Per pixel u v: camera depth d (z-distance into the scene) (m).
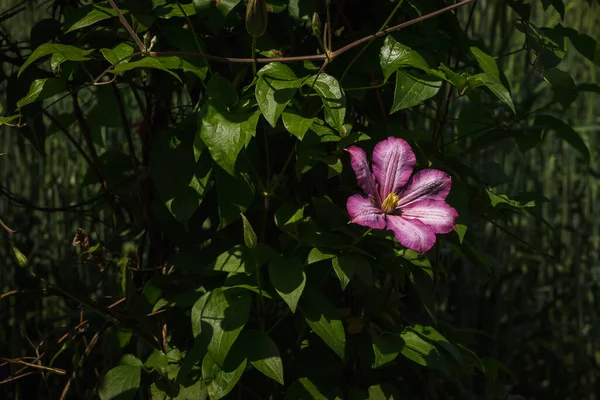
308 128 1.19
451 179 1.24
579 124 2.18
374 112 1.33
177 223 1.33
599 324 2.05
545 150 2.13
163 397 1.28
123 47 1.19
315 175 1.28
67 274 1.68
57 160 2.05
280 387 1.32
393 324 1.29
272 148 1.28
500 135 1.46
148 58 1.17
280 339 1.31
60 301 1.91
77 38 1.29
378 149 1.20
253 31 1.15
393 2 1.28
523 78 2.00
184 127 1.24
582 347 2.05
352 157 1.18
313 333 1.30
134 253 1.42
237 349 1.20
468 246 1.43
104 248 1.43
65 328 1.45
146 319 1.32
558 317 2.11
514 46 2.02
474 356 1.36
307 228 1.22
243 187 1.20
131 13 1.23
